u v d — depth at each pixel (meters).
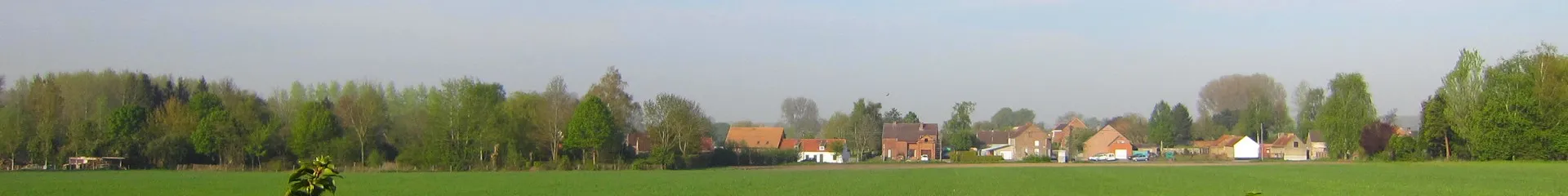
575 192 51.72
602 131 92.81
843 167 96.25
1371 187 53.34
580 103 96.06
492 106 91.69
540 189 54.22
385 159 90.12
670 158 91.62
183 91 110.88
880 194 50.00
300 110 91.06
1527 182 56.84
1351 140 109.06
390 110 116.69
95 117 95.00
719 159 106.12
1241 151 141.62
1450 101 98.00
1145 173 70.06
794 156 117.38
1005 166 95.19
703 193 51.06
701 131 100.38
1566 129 89.94
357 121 91.44
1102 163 104.31
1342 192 49.84
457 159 87.88
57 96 90.62
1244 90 175.25
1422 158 100.00
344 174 73.69
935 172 74.25
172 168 87.44
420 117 95.50
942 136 157.00
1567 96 89.31
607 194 50.06
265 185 57.03
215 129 88.50
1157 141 165.50
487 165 88.69
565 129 95.94
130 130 89.31
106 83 101.44
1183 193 49.88
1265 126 167.50
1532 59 94.56
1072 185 55.72
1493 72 95.50
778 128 147.50
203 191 51.72
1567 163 87.12
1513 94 93.19
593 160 92.88
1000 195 48.66
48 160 88.12
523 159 89.56
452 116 90.44
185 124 90.69
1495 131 93.38
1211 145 156.38
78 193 50.62
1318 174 68.19
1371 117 109.81
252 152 88.50
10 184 57.78
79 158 87.06
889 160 124.50
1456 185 54.44
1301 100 160.75
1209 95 182.12
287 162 86.88
